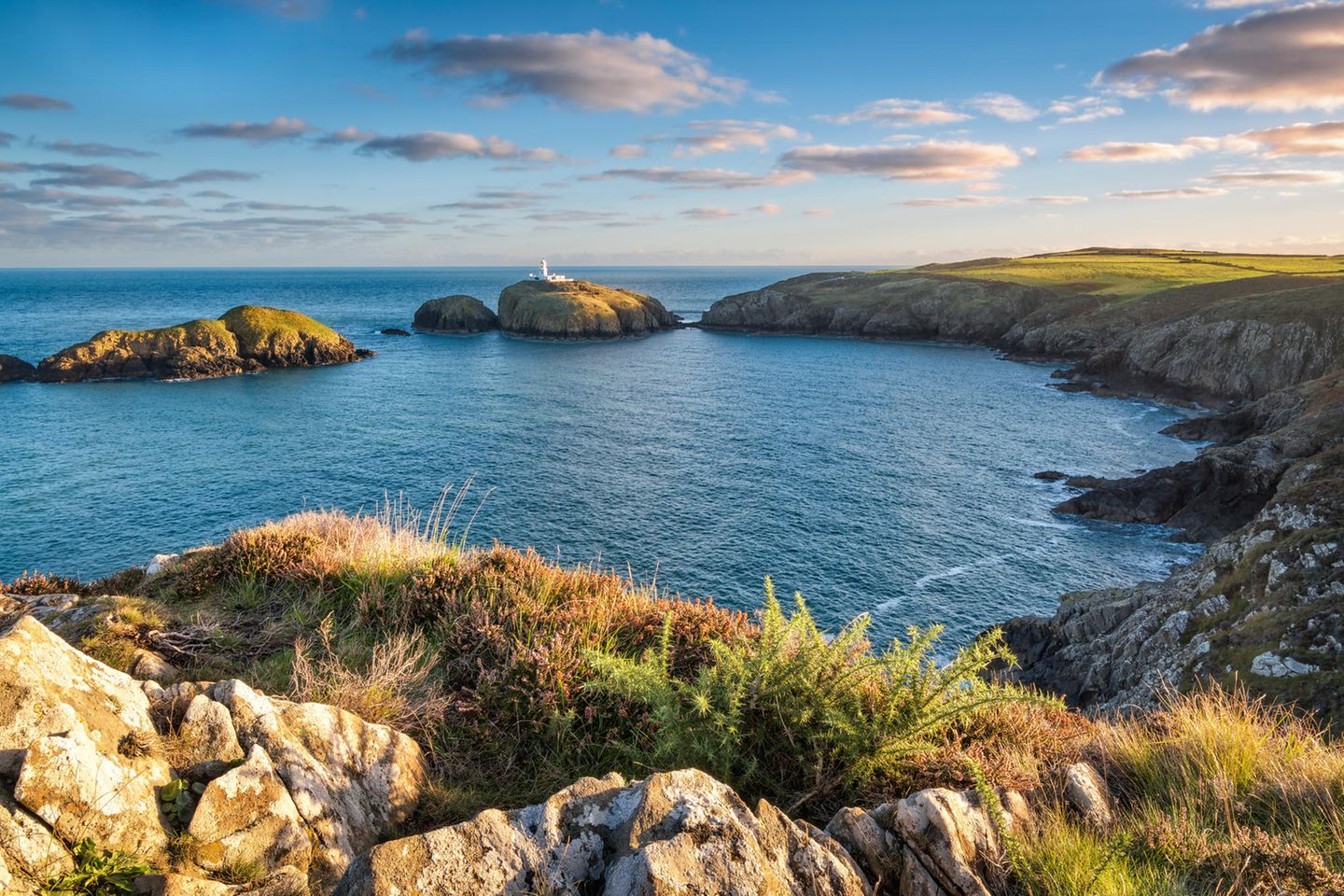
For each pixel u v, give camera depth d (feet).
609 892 10.83
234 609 25.57
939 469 185.06
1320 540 70.33
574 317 493.36
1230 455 150.51
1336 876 12.50
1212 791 16.49
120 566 117.91
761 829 12.26
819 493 163.63
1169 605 82.23
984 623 107.55
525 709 19.71
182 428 216.33
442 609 25.52
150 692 14.83
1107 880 12.59
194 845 12.10
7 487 155.63
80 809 11.13
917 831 13.28
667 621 21.93
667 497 157.79
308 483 161.79
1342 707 54.13
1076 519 152.35
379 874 10.85
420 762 17.53
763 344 470.80
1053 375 332.60
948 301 487.20
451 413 245.86
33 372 299.38
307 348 357.61
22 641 12.69
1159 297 391.04
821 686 18.65
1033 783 16.56
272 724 14.84
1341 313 266.36
